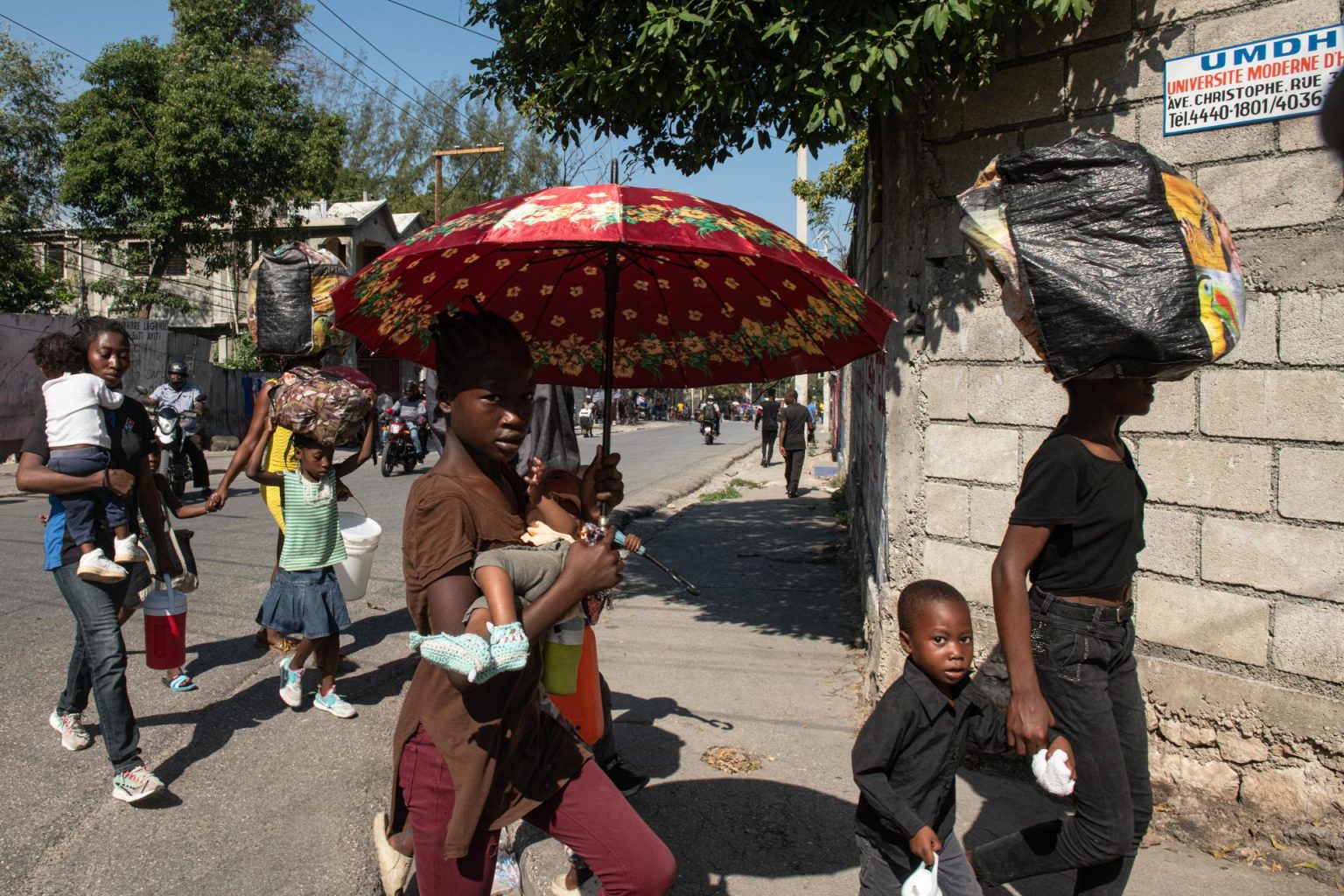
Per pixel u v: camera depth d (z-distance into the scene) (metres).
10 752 4.30
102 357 4.09
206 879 3.30
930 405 4.49
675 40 4.82
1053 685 2.57
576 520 2.55
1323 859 3.39
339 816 3.80
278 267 5.18
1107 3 3.88
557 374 3.34
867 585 5.78
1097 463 2.53
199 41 26.20
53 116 25.95
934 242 4.45
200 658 5.77
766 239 2.36
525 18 6.00
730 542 10.43
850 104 4.26
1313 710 3.42
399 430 16.94
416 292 2.79
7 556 8.42
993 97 4.23
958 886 2.64
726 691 5.40
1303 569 3.45
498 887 3.35
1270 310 3.52
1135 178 2.36
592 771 2.28
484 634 1.93
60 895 3.17
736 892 3.29
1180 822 3.69
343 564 5.36
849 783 4.17
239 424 25.52
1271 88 3.49
